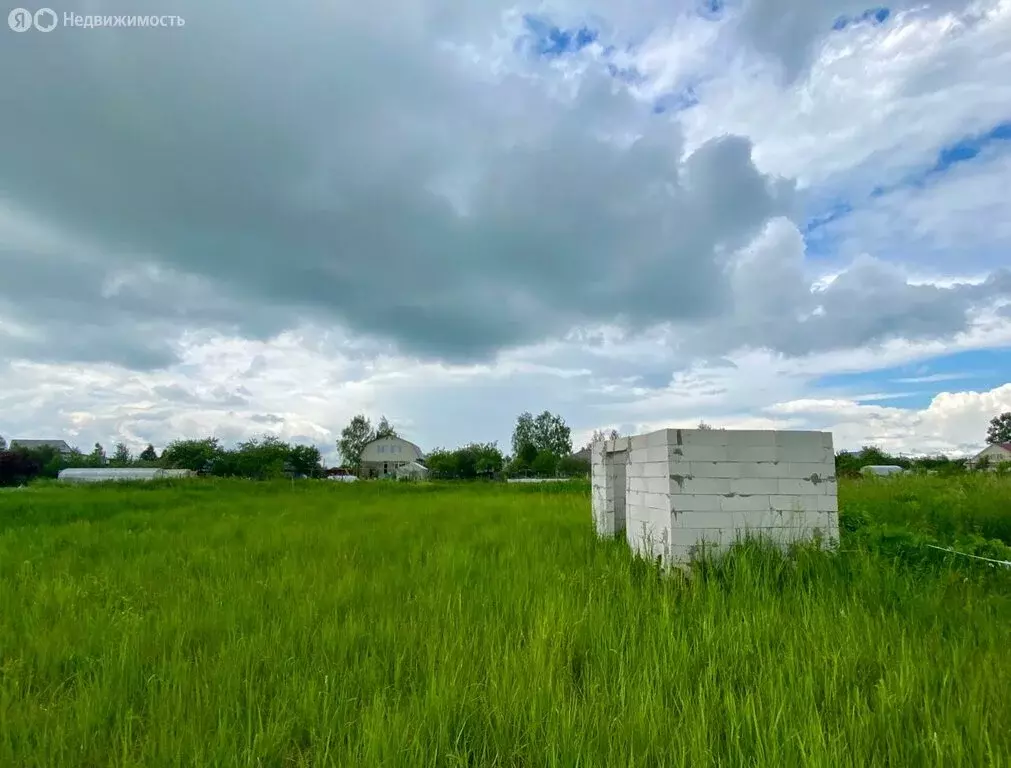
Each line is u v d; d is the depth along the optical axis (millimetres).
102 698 3930
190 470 61250
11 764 3262
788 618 5109
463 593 6426
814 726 3166
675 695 3811
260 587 6918
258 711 3643
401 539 10875
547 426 89688
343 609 5992
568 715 3453
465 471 70500
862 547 7043
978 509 10578
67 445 98250
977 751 3061
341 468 84250
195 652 4867
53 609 6227
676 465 7449
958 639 4699
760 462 7602
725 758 3158
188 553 9766
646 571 7172
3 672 4465
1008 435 80625
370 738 3240
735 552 7016
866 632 4629
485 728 3510
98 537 11703
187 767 3162
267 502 20516
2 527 14086
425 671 4262
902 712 3449
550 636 4719
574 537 10633
